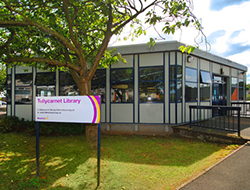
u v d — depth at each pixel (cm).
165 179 351
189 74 820
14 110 1012
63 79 930
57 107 360
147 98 784
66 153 520
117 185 332
